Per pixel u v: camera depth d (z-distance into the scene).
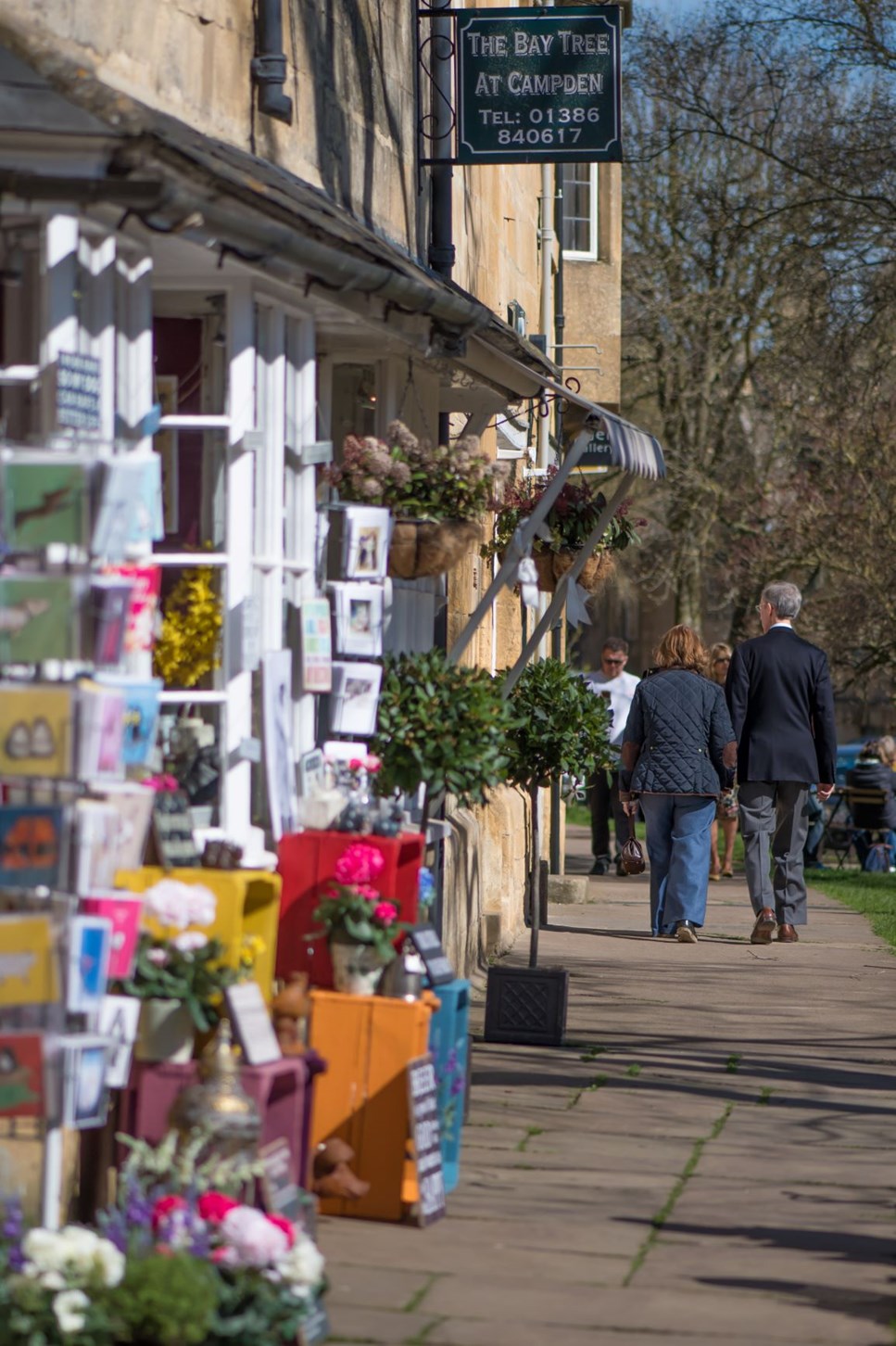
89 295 5.50
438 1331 5.03
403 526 7.86
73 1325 4.40
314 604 7.14
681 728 13.42
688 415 38.06
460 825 11.27
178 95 7.66
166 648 6.49
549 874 17.62
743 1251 5.88
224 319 6.58
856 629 33.41
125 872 5.50
